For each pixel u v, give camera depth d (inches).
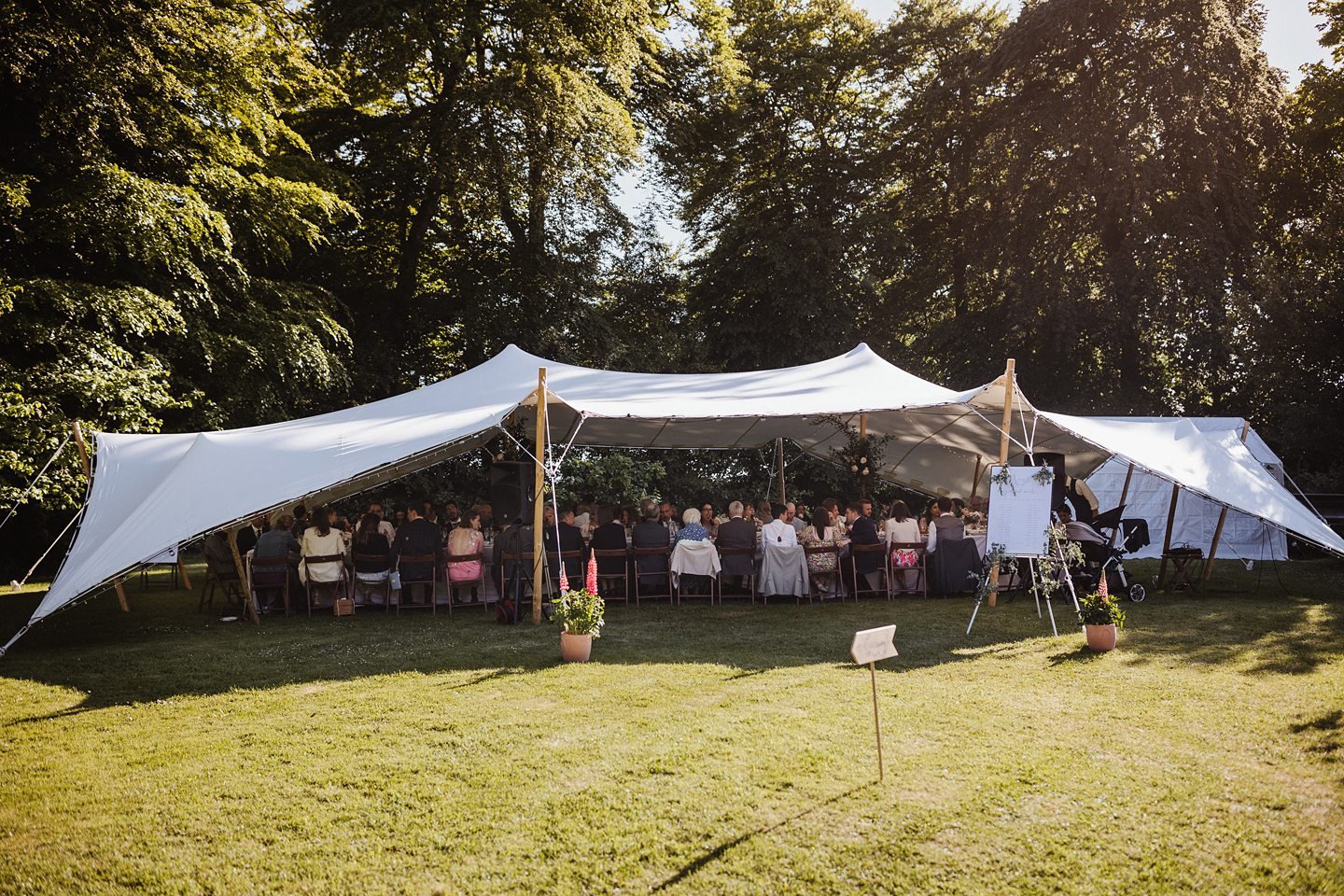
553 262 868.6
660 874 145.9
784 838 157.5
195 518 338.6
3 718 242.1
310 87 749.9
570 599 303.7
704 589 477.4
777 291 978.7
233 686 273.3
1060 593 423.2
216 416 622.5
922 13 1037.2
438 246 953.5
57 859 154.8
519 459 557.3
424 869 149.1
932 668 280.8
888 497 883.4
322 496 559.5
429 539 419.8
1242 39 818.2
